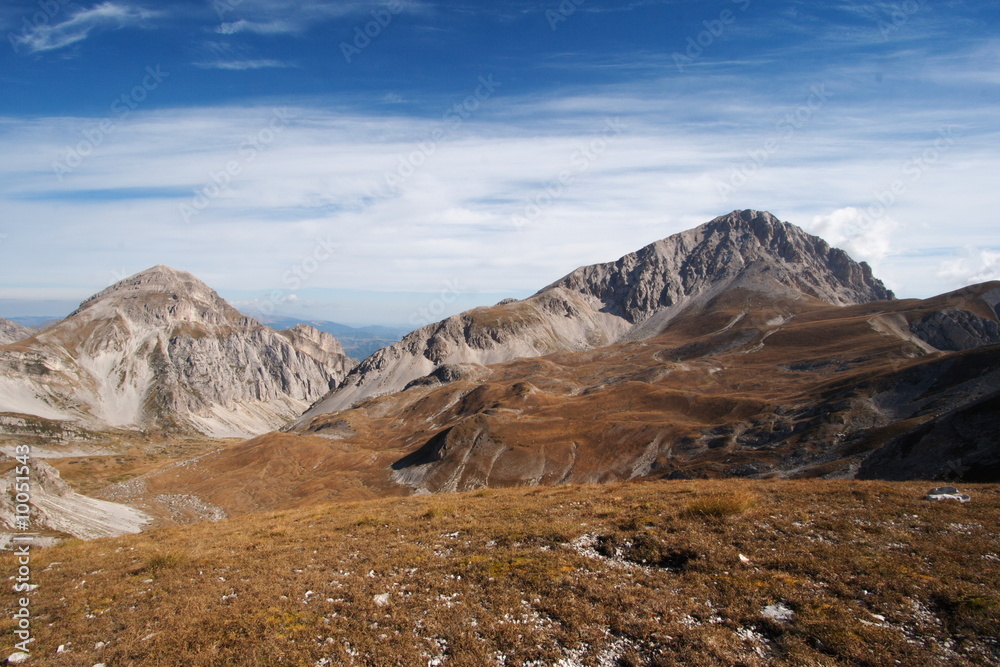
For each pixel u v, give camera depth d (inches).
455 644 520.7
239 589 699.4
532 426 6402.6
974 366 4820.4
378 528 989.8
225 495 6422.2
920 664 445.1
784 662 463.5
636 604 573.3
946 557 637.9
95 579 805.9
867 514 827.4
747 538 742.5
